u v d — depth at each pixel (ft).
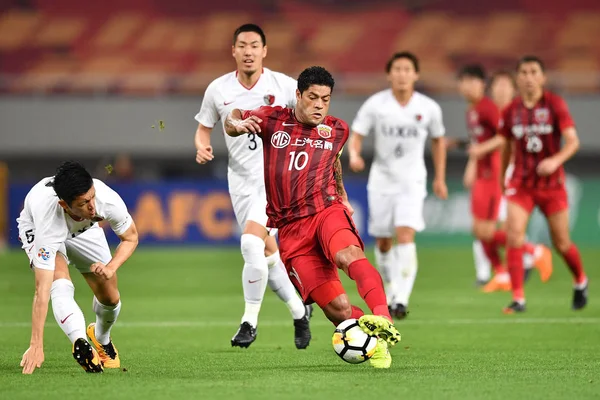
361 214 259.39
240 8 346.33
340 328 71.20
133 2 348.59
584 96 304.71
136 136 311.06
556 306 136.87
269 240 91.20
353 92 320.70
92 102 311.47
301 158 74.90
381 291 69.92
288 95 96.43
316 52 336.90
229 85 95.71
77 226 72.23
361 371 73.56
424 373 71.97
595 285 172.14
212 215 263.90
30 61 338.95
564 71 327.88
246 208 95.86
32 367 71.61
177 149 311.27
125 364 79.92
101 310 75.92
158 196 262.47
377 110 124.16
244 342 87.56
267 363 80.53
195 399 60.08
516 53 333.83
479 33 338.13
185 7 346.13
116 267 70.18
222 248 263.49
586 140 304.50
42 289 70.38
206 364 79.87
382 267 129.18
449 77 323.16
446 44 336.29
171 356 86.28
